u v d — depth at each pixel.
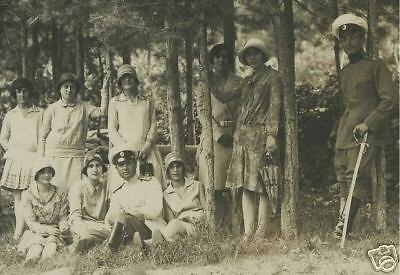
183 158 9.95
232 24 11.72
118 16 8.61
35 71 12.95
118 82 9.34
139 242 7.95
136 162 8.70
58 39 12.77
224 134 9.53
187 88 12.62
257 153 8.77
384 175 9.00
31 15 11.27
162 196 8.55
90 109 10.23
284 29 8.91
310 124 13.53
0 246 9.42
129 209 8.50
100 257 7.91
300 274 7.24
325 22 12.56
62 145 9.88
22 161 10.32
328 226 9.34
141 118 9.27
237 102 9.62
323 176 13.11
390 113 8.33
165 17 9.03
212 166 8.82
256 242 8.21
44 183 8.98
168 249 7.90
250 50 8.92
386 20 11.90
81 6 9.39
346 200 8.62
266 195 8.81
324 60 18.98
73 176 9.86
